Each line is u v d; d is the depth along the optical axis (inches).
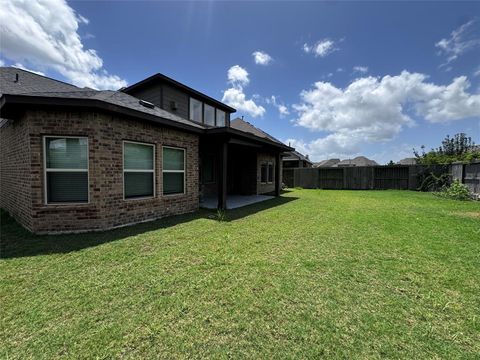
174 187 293.4
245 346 77.2
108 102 201.5
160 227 227.1
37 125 194.4
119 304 99.3
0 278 121.1
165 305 99.0
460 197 446.3
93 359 71.3
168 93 420.2
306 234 205.9
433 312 95.6
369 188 710.5
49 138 199.8
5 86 287.1
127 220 234.2
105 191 214.2
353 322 89.2
